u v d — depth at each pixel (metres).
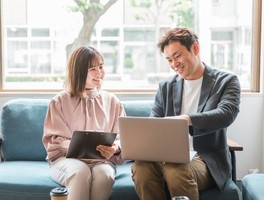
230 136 3.35
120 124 2.28
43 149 2.95
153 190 2.32
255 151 3.37
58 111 2.71
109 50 3.43
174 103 2.63
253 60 3.40
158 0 3.40
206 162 2.43
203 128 2.33
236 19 3.41
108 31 3.41
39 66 3.41
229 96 2.47
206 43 3.43
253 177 2.48
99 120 2.76
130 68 3.44
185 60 2.52
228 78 2.54
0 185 2.45
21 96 3.29
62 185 2.44
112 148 2.47
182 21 3.41
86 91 2.78
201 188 2.37
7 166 2.74
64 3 3.37
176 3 3.40
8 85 3.39
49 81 3.42
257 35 3.38
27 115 2.98
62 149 2.62
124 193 2.41
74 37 3.40
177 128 2.17
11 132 2.94
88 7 3.38
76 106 2.74
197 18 3.41
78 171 2.38
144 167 2.33
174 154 2.24
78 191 2.32
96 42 3.42
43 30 3.39
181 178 2.24
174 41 2.52
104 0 3.39
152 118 2.21
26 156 2.94
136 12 3.41
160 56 3.43
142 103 3.05
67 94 2.76
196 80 2.61
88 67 2.72
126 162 2.92
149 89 3.40
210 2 3.40
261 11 3.36
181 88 2.64
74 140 2.41
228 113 2.39
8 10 3.35
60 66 3.42
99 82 2.76
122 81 3.45
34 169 2.71
